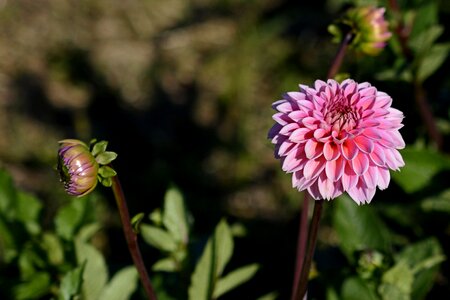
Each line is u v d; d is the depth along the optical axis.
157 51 5.38
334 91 2.10
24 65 5.20
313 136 2.00
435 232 3.43
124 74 5.20
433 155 3.18
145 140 4.76
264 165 4.62
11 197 3.28
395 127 2.01
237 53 5.28
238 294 3.39
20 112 4.85
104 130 4.80
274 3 5.62
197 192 4.44
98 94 5.05
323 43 5.19
